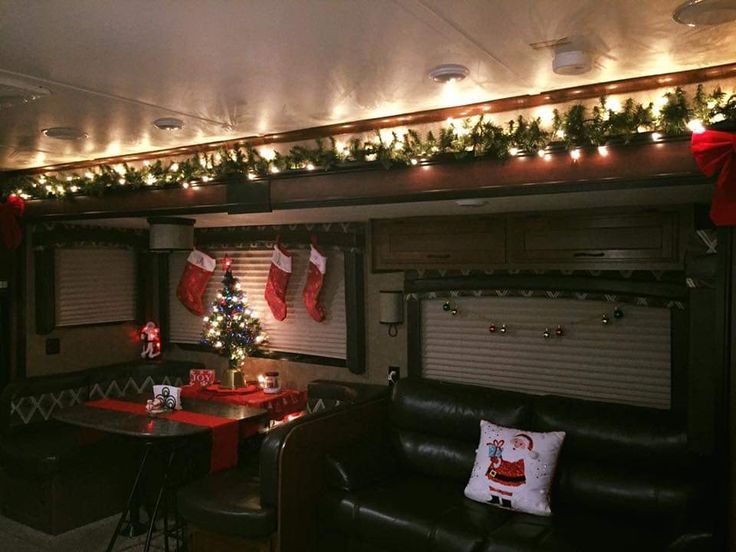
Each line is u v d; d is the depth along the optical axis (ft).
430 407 13.05
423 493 11.66
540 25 6.86
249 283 18.06
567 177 9.37
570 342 12.98
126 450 15.47
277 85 9.04
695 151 8.11
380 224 14.29
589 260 11.82
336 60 7.94
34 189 16.22
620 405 11.56
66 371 18.33
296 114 10.85
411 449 13.06
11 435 15.75
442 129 10.34
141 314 20.01
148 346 19.35
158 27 6.76
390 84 9.11
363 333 15.78
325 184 11.85
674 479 10.27
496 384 13.96
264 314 17.78
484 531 10.03
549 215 12.23
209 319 17.12
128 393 18.54
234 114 10.78
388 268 14.21
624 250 11.49
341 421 12.55
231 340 16.48
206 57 7.76
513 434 11.31
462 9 6.38
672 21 6.82
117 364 19.20
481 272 13.91
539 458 10.87
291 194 12.35
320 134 12.14
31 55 7.64
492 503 10.99
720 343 8.05
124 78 8.58
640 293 11.98
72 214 15.97
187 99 9.71
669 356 11.89
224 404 14.62
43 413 16.80
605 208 11.64
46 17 6.48
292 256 17.13
